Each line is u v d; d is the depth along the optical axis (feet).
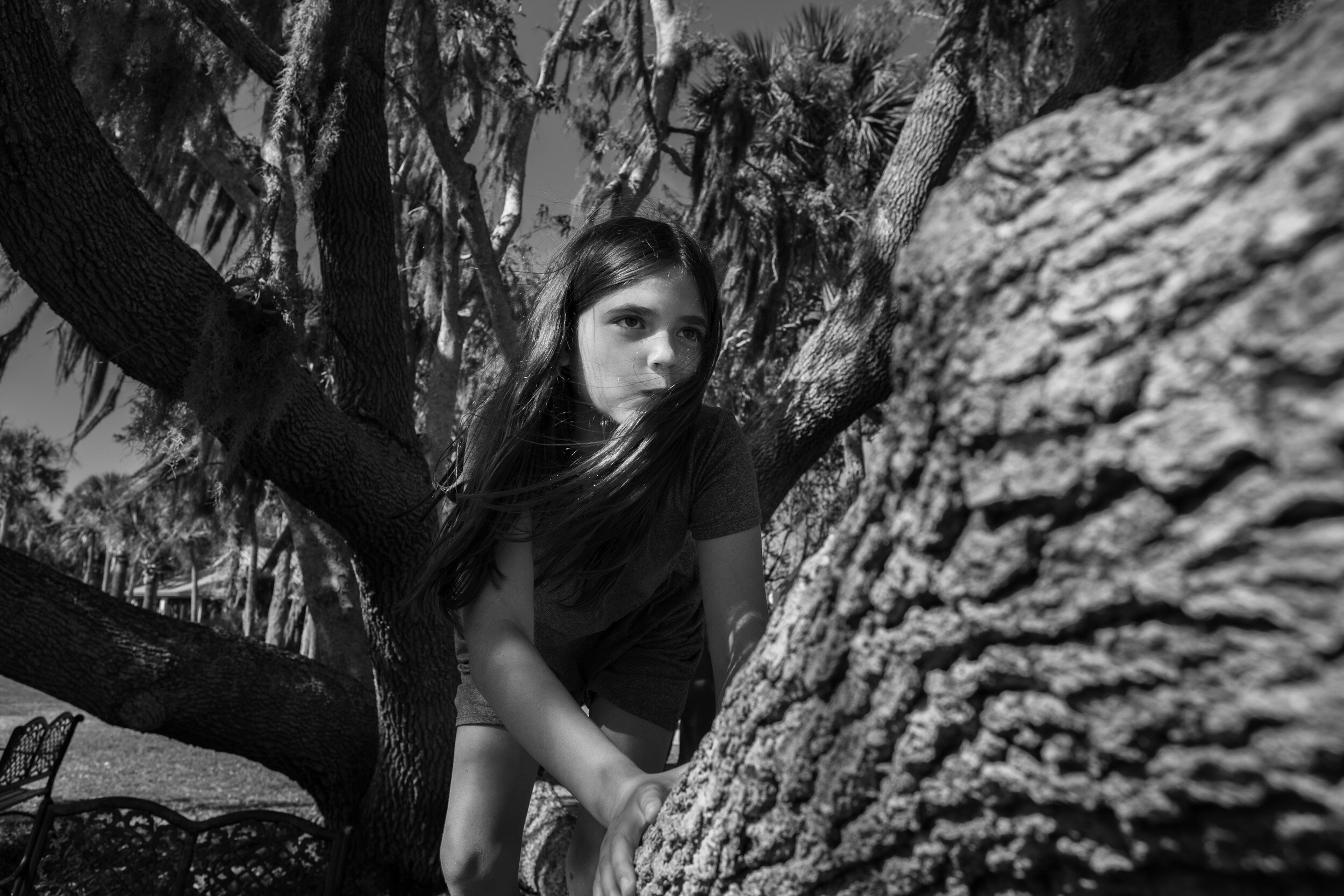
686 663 6.27
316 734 15.66
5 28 9.48
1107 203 1.24
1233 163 1.11
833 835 1.86
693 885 2.41
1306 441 1.01
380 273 14.40
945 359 1.42
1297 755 1.05
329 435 12.87
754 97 27.63
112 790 26.37
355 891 14.48
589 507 4.28
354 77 13.25
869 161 30.68
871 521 1.65
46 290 10.86
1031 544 1.33
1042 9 16.20
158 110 15.44
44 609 13.66
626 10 26.02
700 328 4.77
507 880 5.90
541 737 3.69
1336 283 0.98
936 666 1.53
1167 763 1.20
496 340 19.63
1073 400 1.24
